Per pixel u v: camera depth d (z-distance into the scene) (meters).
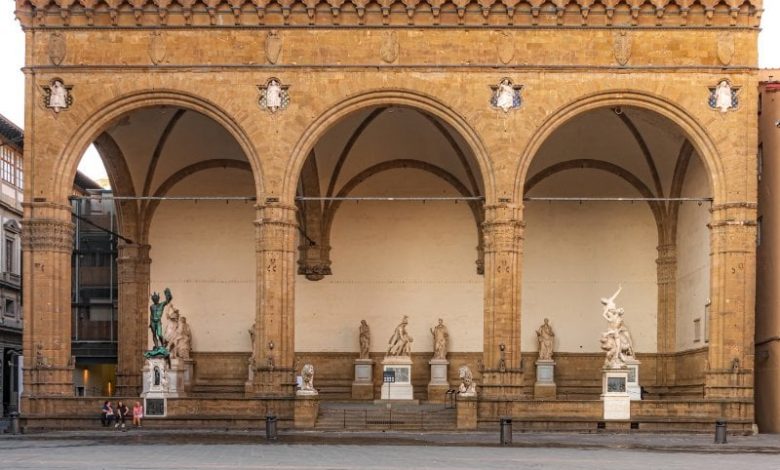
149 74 55.56
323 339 69.38
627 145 66.06
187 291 70.19
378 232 70.06
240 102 55.38
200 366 69.69
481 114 55.03
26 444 45.12
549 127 55.06
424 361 69.19
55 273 55.28
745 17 55.06
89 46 55.72
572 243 69.69
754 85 54.94
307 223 69.12
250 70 55.41
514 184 54.81
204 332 69.94
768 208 58.66
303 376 54.91
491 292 54.53
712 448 44.00
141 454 39.72
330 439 47.53
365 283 69.81
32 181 55.53
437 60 55.22
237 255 70.31
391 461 36.97
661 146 64.75
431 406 62.44
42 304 54.97
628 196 69.12
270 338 54.56
